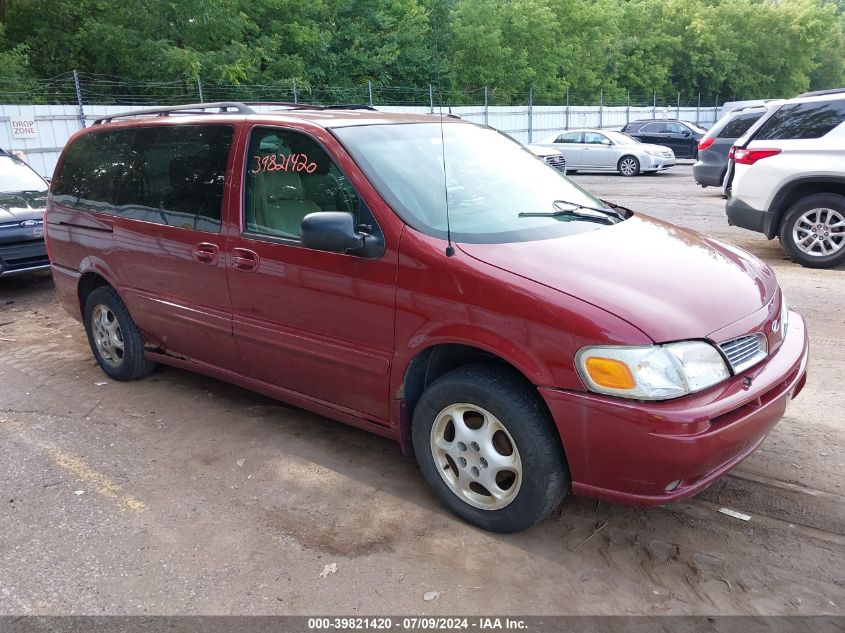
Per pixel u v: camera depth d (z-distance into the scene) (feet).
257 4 81.92
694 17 156.87
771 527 10.37
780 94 170.50
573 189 13.78
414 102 96.27
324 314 11.48
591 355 8.80
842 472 11.77
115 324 16.46
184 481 12.16
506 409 9.53
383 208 10.77
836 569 9.44
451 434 10.71
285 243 11.91
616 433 8.72
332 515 11.02
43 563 10.03
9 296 26.03
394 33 97.04
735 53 159.94
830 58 197.06
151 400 15.67
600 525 10.55
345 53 90.79
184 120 14.07
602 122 111.45
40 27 71.87
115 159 15.67
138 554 10.18
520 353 9.30
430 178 11.75
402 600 9.09
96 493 11.86
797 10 166.20
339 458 12.82
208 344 13.96
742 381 9.27
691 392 8.75
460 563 9.78
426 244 10.29
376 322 10.81
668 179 63.67
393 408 11.08
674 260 10.68
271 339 12.44
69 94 66.18
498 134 14.71
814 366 16.29
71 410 15.25
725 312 9.54
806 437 12.98
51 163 57.57
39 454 13.28
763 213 26.71
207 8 71.97
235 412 14.92
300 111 13.69
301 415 14.69
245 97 74.33
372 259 10.71
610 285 9.48
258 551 10.16
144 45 69.00
